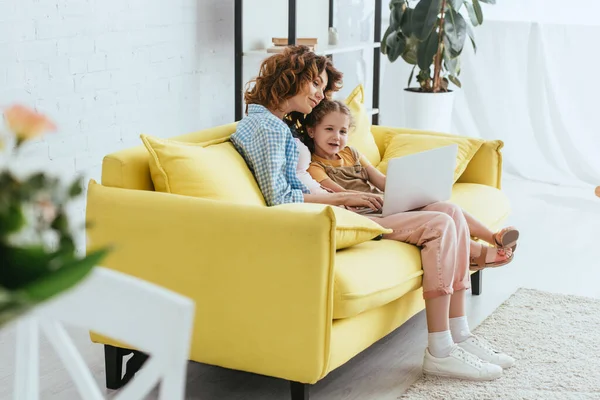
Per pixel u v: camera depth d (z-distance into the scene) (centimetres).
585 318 314
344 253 244
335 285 224
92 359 276
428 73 503
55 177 74
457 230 269
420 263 260
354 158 313
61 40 341
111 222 235
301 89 282
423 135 349
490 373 260
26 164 326
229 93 449
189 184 239
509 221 448
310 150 305
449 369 261
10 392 250
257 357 224
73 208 353
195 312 229
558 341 292
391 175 269
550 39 514
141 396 105
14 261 72
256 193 258
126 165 242
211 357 231
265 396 252
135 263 234
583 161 518
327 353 219
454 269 262
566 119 520
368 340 244
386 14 565
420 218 264
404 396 250
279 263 216
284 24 474
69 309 112
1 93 318
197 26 417
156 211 229
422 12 476
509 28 524
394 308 258
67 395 249
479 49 535
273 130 262
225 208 223
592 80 509
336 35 483
